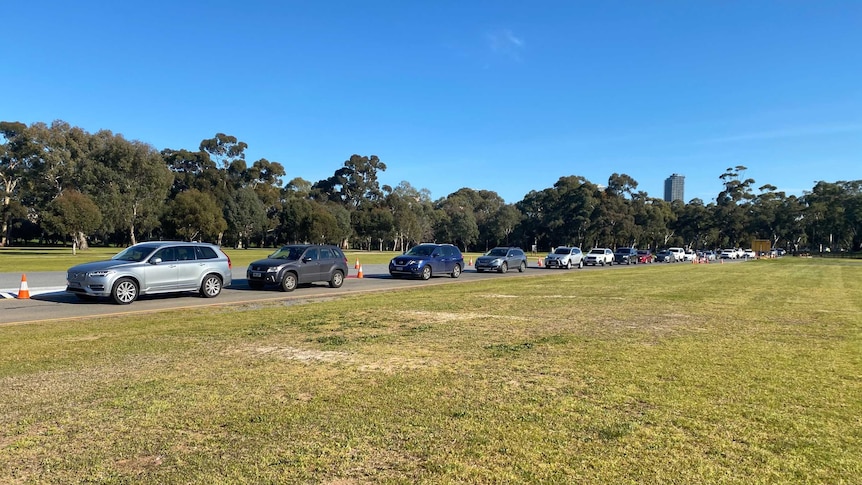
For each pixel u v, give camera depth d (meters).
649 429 4.61
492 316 11.51
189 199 69.31
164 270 14.80
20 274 23.14
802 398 5.54
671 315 11.90
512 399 5.44
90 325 10.05
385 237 105.25
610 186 120.62
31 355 7.33
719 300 15.29
